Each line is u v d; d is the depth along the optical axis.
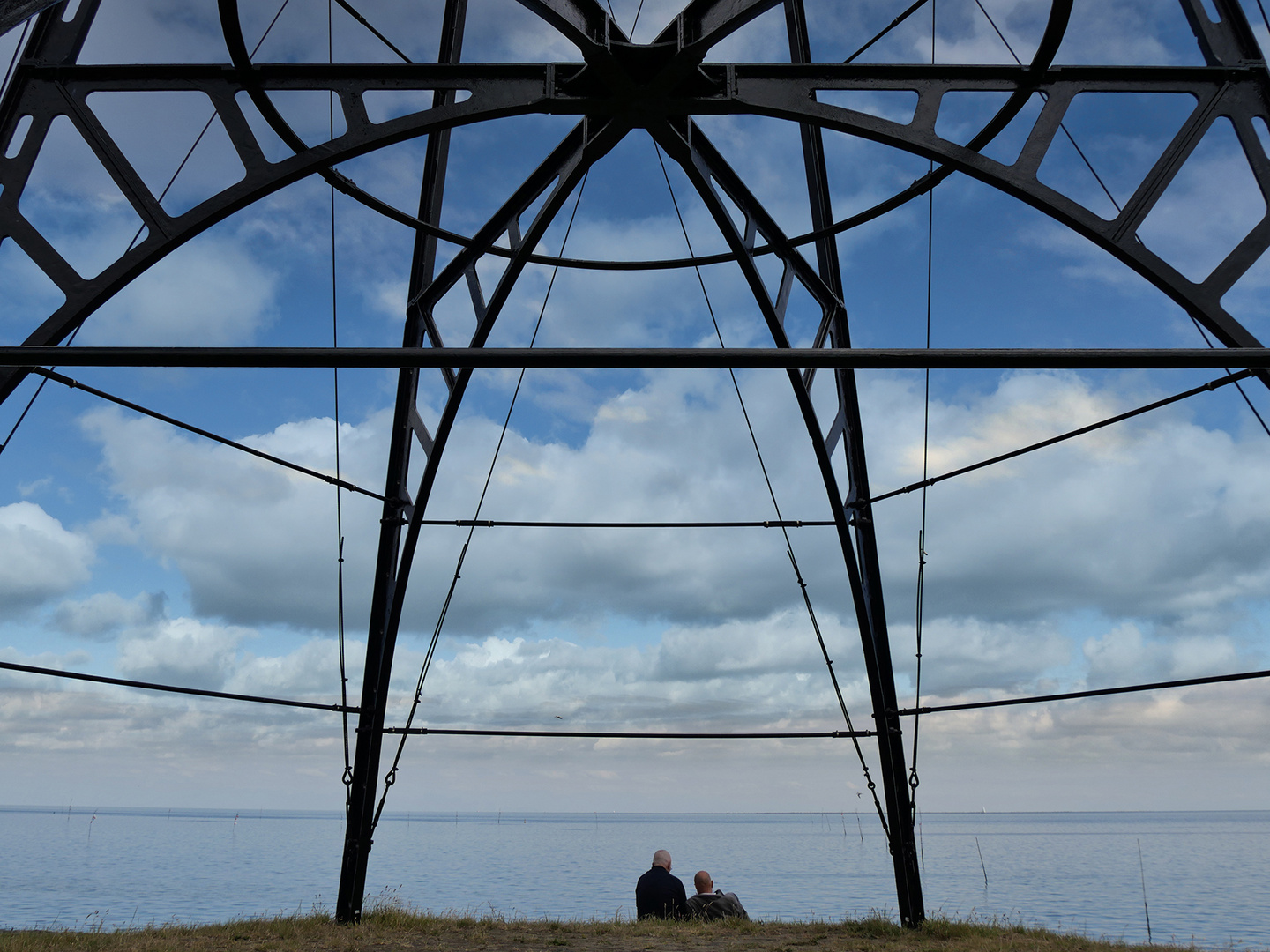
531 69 10.13
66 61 10.23
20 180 9.84
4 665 10.66
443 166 14.07
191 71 10.12
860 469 14.33
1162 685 11.41
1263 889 41.03
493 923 13.34
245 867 53.31
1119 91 10.00
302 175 9.95
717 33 9.11
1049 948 11.19
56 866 51.53
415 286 13.98
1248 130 9.80
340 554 13.25
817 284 13.21
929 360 8.88
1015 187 9.80
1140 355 8.64
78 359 8.65
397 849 81.75
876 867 56.25
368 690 13.89
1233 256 9.55
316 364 8.99
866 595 14.16
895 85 10.13
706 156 11.95
